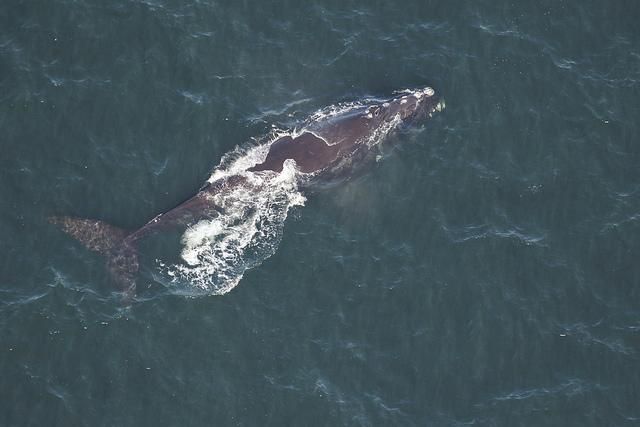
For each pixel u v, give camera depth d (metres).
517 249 185.25
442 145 196.00
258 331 171.38
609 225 189.50
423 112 198.25
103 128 190.75
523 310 179.00
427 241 184.50
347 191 187.88
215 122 192.75
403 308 176.88
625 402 171.25
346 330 173.38
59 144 188.00
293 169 186.25
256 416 163.38
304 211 184.12
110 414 161.38
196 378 166.00
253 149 188.50
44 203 181.00
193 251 177.00
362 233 183.88
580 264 185.12
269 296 174.88
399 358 171.88
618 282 184.00
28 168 184.62
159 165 187.00
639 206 192.38
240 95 197.25
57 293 171.38
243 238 179.50
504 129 199.50
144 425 160.88
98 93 194.12
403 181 190.88
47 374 164.38
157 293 172.75
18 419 159.62
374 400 167.12
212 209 180.88
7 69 195.00
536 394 170.75
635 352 176.38
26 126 189.12
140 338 168.62
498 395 170.12
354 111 194.75
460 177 192.50
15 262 174.50
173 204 182.88
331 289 177.00
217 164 187.25
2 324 167.88
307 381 167.38
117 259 175.38
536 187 193.00
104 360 166.25
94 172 185.12
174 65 199.75
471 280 181.00
